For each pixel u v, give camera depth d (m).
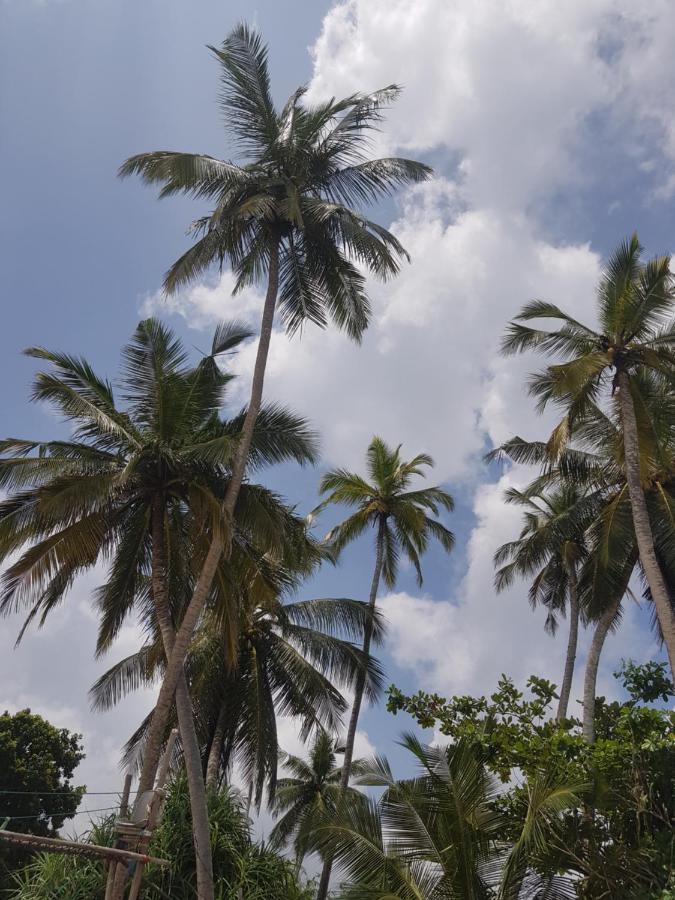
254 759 25.67
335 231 21.33
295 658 26.80
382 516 30.84
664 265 19.97
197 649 26.27
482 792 14.17
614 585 23.17
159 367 19.75
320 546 27.84
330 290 21.66
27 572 17.89
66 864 18.84
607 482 24.83
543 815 13.48
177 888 19.22
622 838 15.18
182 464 19.08
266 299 20.67
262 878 20.27
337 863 13.45
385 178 21.42
